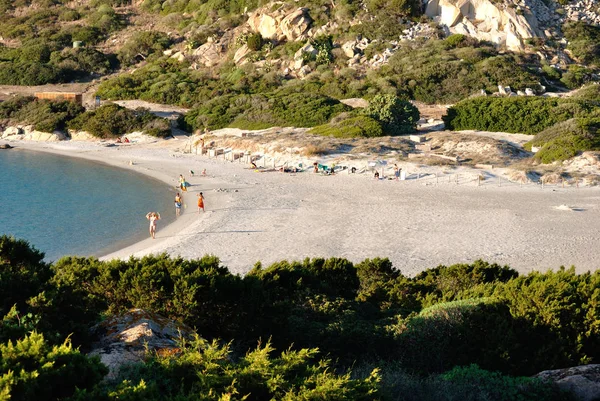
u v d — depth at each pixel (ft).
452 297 52.85
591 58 326.24
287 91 296.92
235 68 347.15
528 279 47.06
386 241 105.40
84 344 31.99
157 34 409.69
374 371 27.32
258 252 98.78
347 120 232.12
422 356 38.68
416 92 287.89
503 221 119.65
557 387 31.86
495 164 182.60
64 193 161.89
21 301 35.63
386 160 188.14
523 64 309.22
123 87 337.11
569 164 175.63
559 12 364.17
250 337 40.93
